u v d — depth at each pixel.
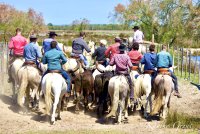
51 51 12.91
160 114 14.20
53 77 12.45
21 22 51.94
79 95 14.68
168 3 46.81
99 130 11.94
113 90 12.75
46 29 60.34
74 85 14.98
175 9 45.78
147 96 13.81
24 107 14.00
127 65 13.01
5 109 14.24
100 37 62.50
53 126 12.45
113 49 14.88
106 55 15.09
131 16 49.59
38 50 13.93
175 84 14.27
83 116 14.40
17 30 15.24
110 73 14.30
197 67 27.34
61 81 12.51
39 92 14.05
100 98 14.23
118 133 11.51
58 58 12.95
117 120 13.31
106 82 14.05
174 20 45.78
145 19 49.31
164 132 11.70
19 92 13.50
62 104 14.84
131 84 13.15
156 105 13.23
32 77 13.54
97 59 15.56
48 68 12.91
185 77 24.84
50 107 12.37
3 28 48.53
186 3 44.75
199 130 11.95
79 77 14.56
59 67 12.93
